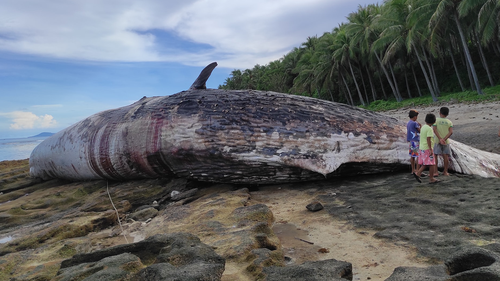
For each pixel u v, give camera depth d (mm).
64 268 2666
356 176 5828
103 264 2467
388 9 27828
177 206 5348
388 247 2992
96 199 6352
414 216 3596
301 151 5402
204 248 2654
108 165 6926
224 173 5922
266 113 5777
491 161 5434
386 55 28266
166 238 2941
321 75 38344
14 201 7285
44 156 8383
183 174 6449
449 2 20844
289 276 2236
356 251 3029
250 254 2789
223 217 4176
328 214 4145
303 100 6055
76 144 7418
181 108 6250
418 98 30062
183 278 2084
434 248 2791
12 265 3488
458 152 5438
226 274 2539
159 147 6168
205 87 7078
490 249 2275
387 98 36219
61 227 4574
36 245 4238
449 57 34031
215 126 5809
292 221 4090
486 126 10219
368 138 5496
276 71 56062
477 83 21938
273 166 5508
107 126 7004
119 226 4809
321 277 2145
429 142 4691
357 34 31703
